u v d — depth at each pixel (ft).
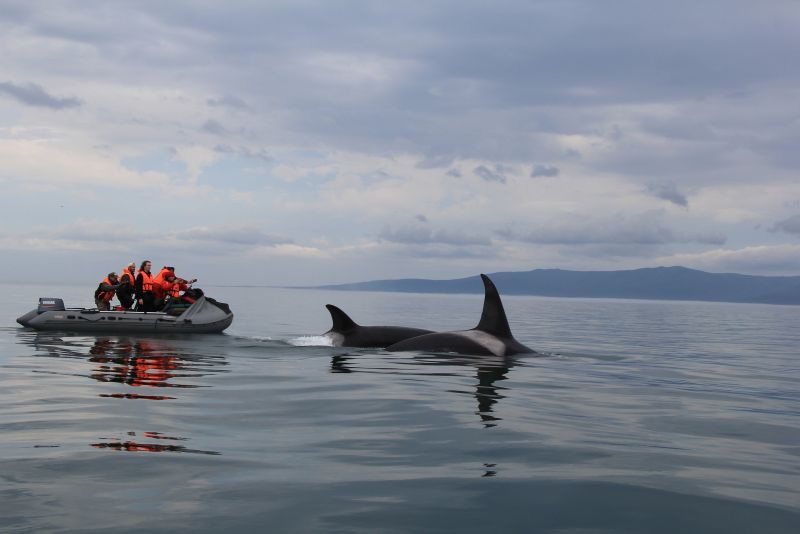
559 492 14.61
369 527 12.30
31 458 16.47
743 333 99.04
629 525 12.75
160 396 26.35
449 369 36.42
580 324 114.32
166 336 55.47
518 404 25.96
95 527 11.93
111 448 17.63
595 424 22.53
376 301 340.80
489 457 17.62
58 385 28.89
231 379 31.81
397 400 26.32
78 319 58.29
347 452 17.94
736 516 13.34
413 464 16.78
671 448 19.27
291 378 32.37
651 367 42.57
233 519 12.53
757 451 19.27
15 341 49.75
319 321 96.43
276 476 15.44
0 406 23.73
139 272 61.00
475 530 12.28
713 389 32.94
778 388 34.47
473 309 211.41
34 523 12.03
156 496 13.75
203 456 17.10
